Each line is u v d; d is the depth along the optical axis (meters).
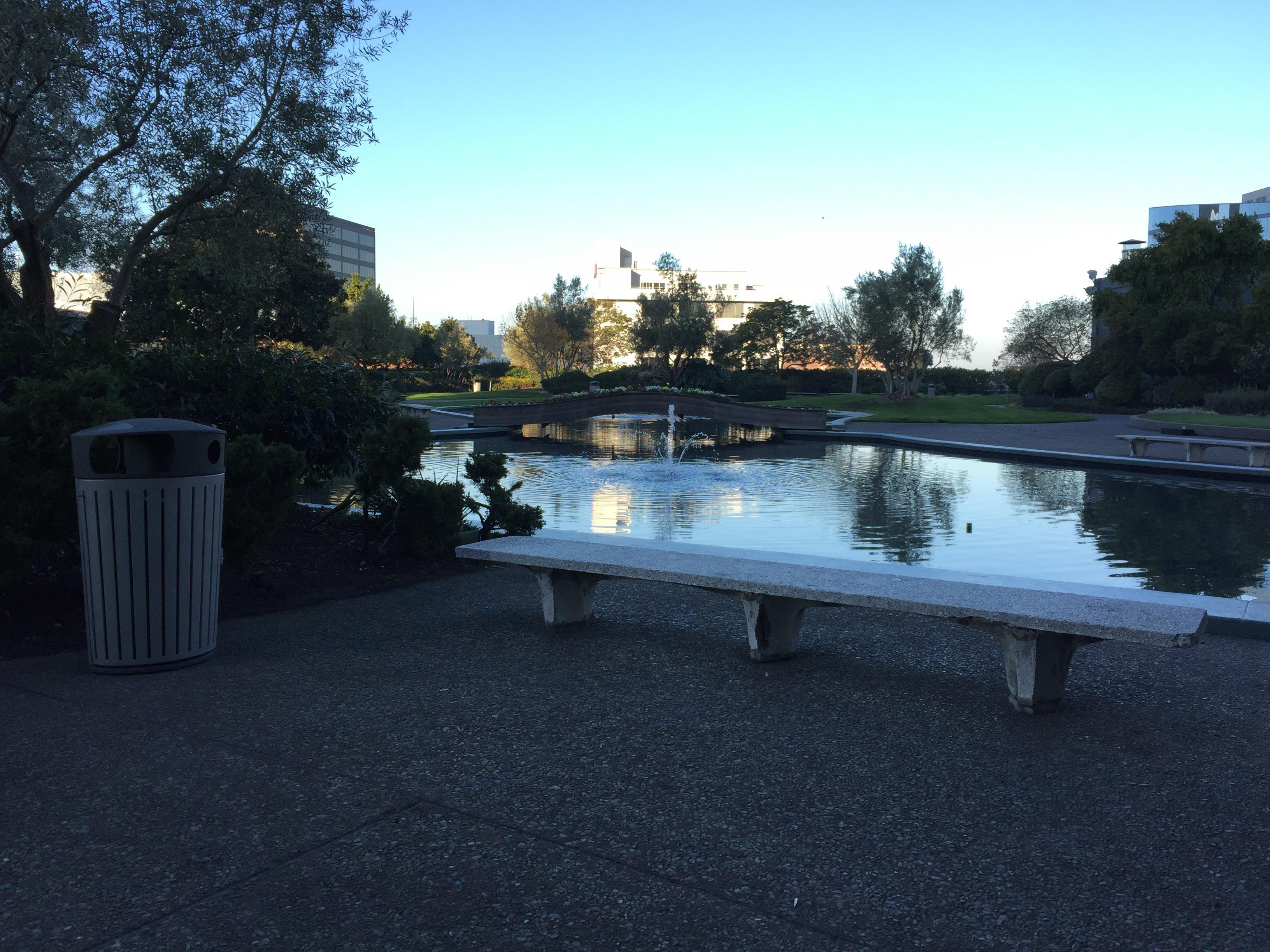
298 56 9.53
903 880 2.35
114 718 3.57
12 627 4.82
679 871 2.39
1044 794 2.89
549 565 4.75
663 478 18.14
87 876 2.35
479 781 2.97
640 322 58.44
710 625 5.10
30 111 8.57
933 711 3.67
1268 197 101.00
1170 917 2.17
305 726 3.49
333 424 7.29
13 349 6.05
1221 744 3.31
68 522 4.84
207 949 2.02
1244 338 40.59
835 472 19.73
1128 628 3.19
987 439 27.67
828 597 3.92
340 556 6.66
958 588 4.00
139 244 9.63
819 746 3.30
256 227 10.42
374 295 51.16
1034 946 2.05
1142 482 17.67
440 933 2.09
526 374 73.88
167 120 9.32
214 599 4.41
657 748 3.27
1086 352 58.97
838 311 51.97
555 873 2.38
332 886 2.30
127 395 6.24
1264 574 9.02
